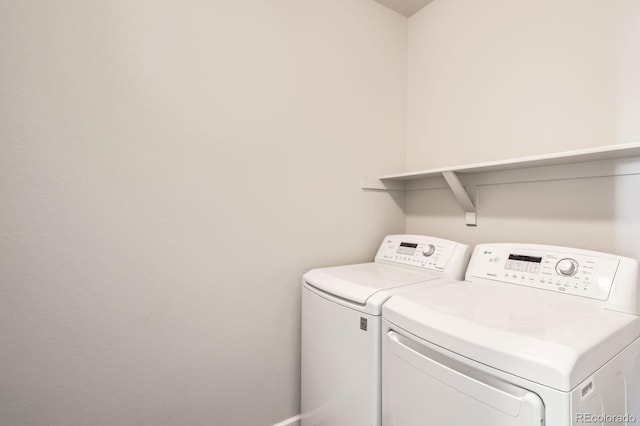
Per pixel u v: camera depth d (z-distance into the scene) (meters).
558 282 1.06
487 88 1.60
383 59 1.91
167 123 1.20
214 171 1.30
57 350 1.02
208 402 1.30
